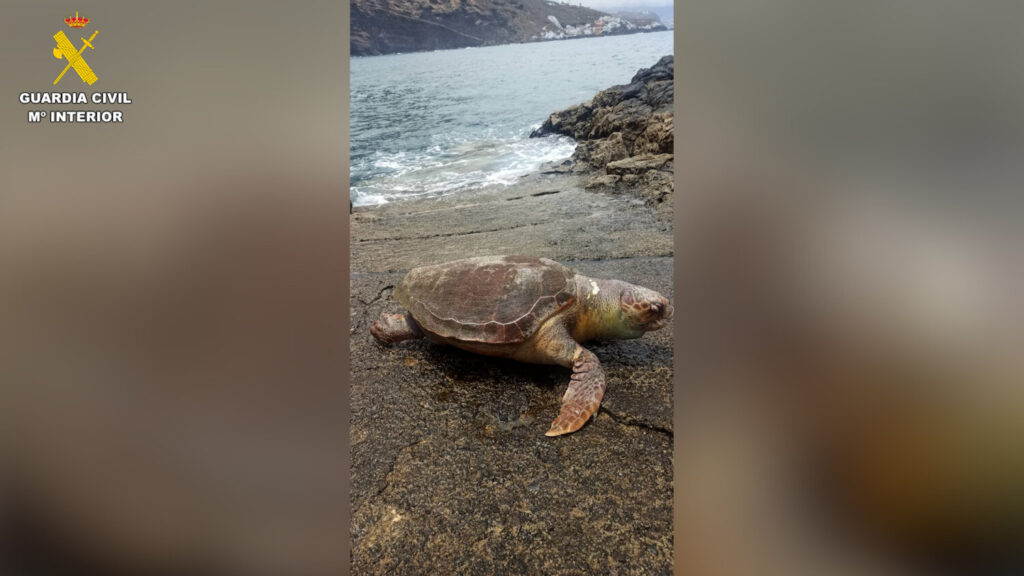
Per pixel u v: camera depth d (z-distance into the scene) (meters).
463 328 1.57
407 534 1.12
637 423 1.38
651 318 1.60
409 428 1.41
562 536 1.10
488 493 1.21
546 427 1.40
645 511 1.15
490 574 1.03
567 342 1.54
